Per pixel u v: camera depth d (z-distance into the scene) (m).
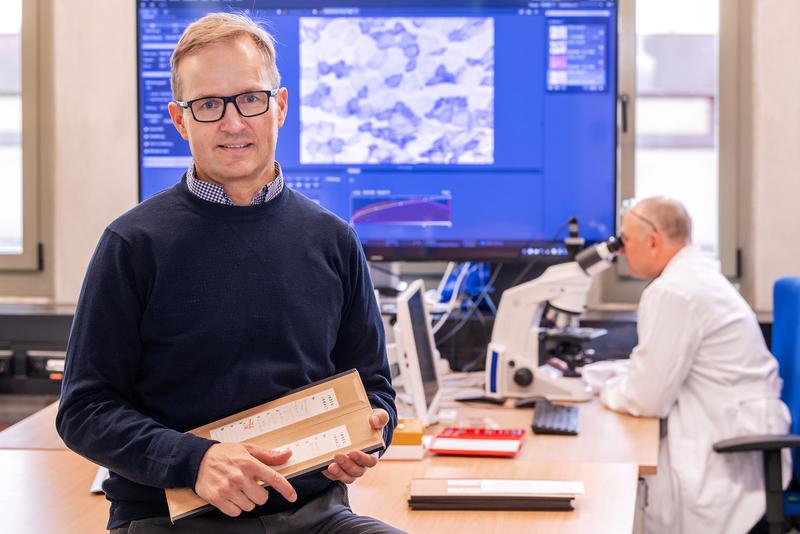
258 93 1.56
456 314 3.41
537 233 3.27
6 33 3.61
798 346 2.84
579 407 2.79
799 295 2.87
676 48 3.57
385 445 1.64
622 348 3.32
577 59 3.22
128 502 1.53
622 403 2.74
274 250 1.58
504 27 3.22
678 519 2.68
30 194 3.60
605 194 3.25
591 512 1.82
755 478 2.69
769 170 3.46
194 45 1.54
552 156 3.25
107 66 3.52
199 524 1.50
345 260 1.69
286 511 1.55
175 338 1.52
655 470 2.14
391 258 3.28
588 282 2.88
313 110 3.26
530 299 2.88
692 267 2.84
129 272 1.51
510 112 3.24
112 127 3.53
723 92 3.52
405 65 3.23
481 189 3.26
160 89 3.26
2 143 3.65
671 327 2.71
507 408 2.83
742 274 3.56
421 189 3.27
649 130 3.61
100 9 3.51
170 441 1.42
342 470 1.50
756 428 2.73
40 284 3.63
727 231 3.54
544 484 1.86
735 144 3.53
